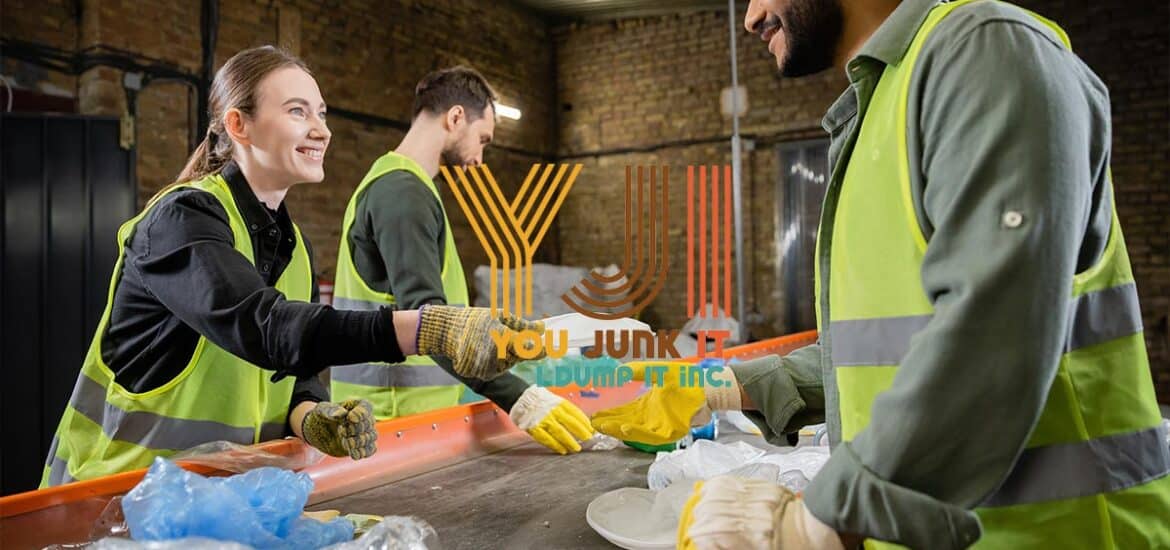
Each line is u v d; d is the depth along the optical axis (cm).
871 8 74
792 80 580
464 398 190
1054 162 51
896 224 63
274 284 126
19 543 79
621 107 645
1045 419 60
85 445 119
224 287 95
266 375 125
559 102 671
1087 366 62
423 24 550
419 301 147
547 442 126
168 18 397
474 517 94
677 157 621
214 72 415
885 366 64
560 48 670
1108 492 60
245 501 69
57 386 326
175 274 98
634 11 625
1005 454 50
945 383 50
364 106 507
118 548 58
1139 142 484
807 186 579
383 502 100
